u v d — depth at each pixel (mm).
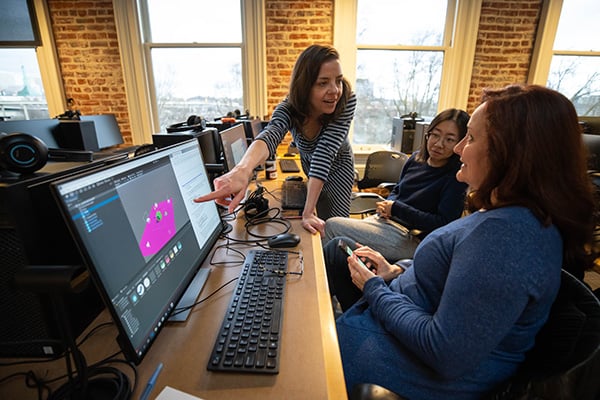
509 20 3270
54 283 436
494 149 679
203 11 3371
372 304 855
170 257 687
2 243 534
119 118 3553
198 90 3592
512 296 589
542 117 620
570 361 540
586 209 629
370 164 2768
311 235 1161
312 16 3227
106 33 3301
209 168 1316
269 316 685
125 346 482
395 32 3398
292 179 1945
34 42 3248
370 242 1616
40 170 653
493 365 694
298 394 515
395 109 3643
